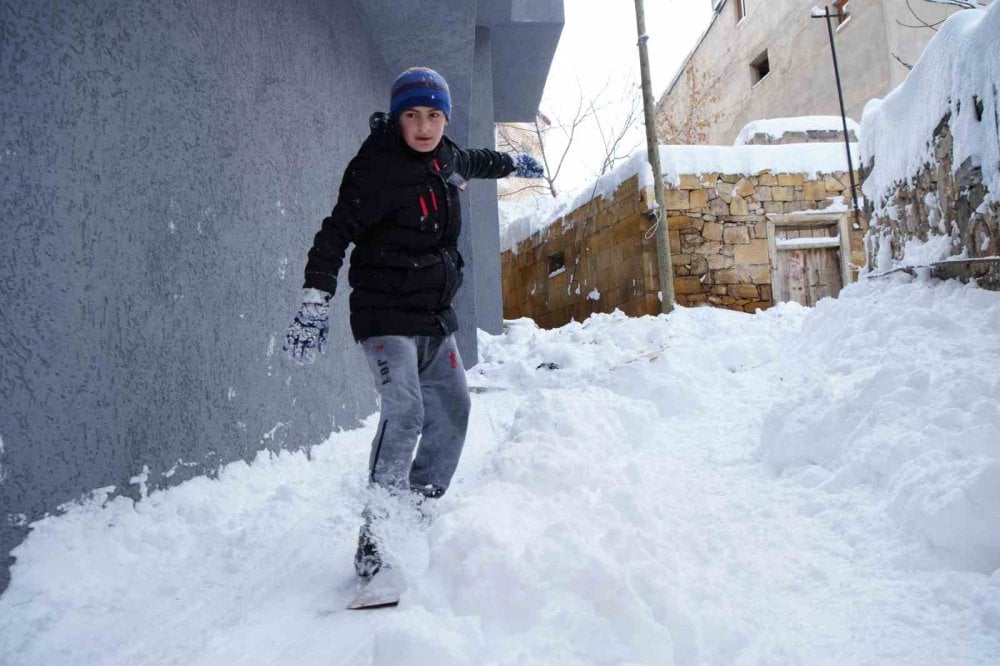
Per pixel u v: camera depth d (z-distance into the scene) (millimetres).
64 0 1998
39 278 1862
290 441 3449
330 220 2082
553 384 6246
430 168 2189
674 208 12039
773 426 3100
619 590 1537
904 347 3324
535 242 15812
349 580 2109
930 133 4055
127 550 2064
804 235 12469
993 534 1873
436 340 2268
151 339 2350
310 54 4133
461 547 1699
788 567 2031
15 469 1769
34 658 1574
